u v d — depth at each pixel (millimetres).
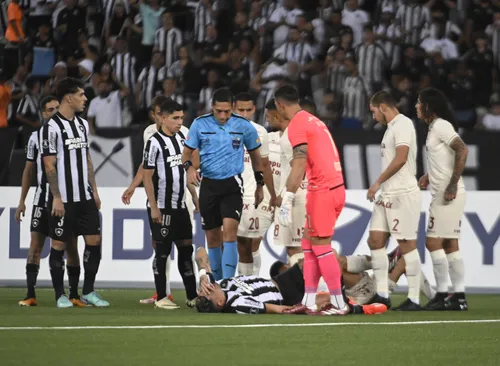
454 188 28547
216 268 29484
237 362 16188
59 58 57750
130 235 38719
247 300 25938
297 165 24922
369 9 56875
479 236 37844
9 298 33031
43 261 39125
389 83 52750
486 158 39594
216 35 55938
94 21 57875
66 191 28781
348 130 40281
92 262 29359
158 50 54938
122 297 33750
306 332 21016
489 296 36188
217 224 29297
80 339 19359
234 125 29000
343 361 16438
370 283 28562
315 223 25375
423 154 39656
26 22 59438
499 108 50750
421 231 37781
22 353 17172
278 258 37938
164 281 28844
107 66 54094
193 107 51375
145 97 53406
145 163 29031
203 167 29047
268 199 32469
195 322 23266
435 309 28797
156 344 18578
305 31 54062
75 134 28906
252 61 54281
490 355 17359
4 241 38969
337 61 51719
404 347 18469
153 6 56344
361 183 40156
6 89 53406
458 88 52344
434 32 55031
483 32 55344
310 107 31719
